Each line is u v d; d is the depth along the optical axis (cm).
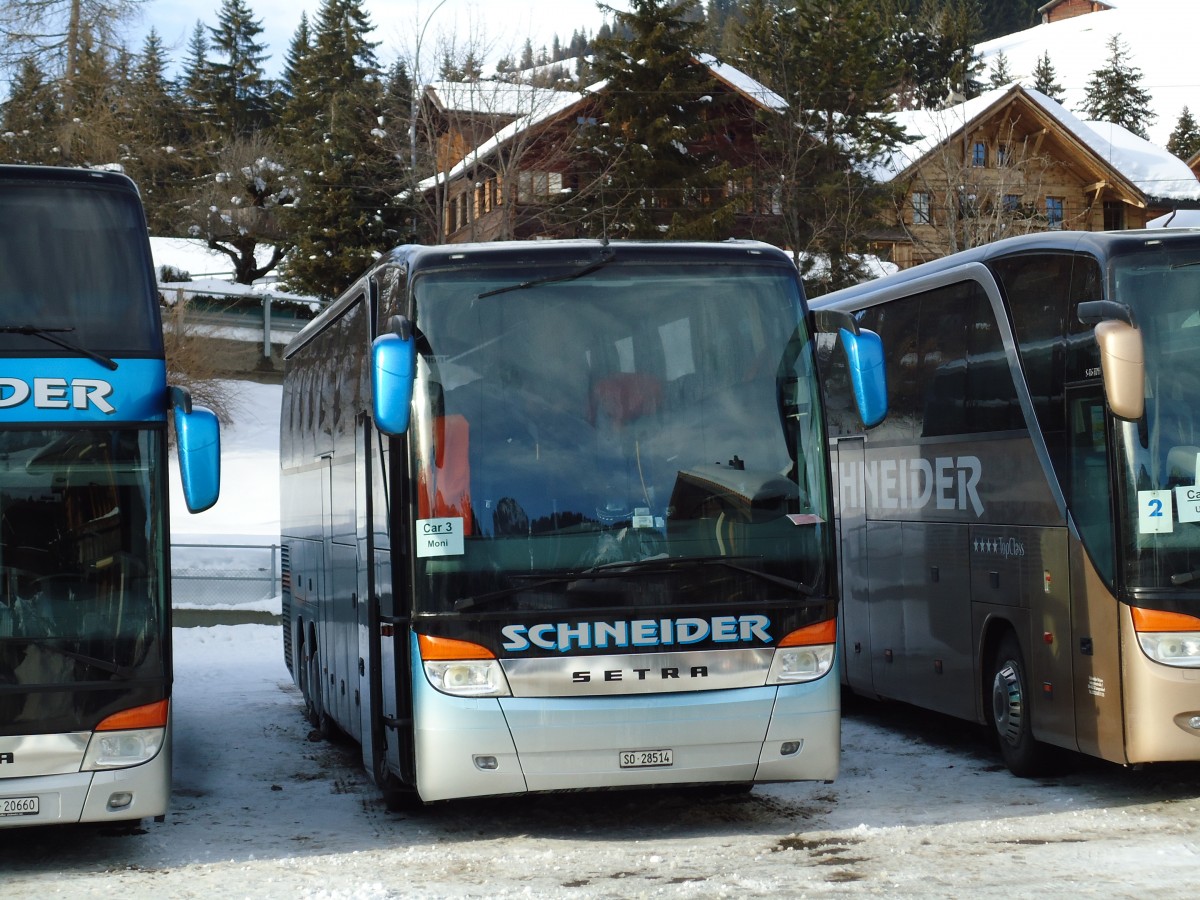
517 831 966
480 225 4809
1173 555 950
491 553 879
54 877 868
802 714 891
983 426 1162
